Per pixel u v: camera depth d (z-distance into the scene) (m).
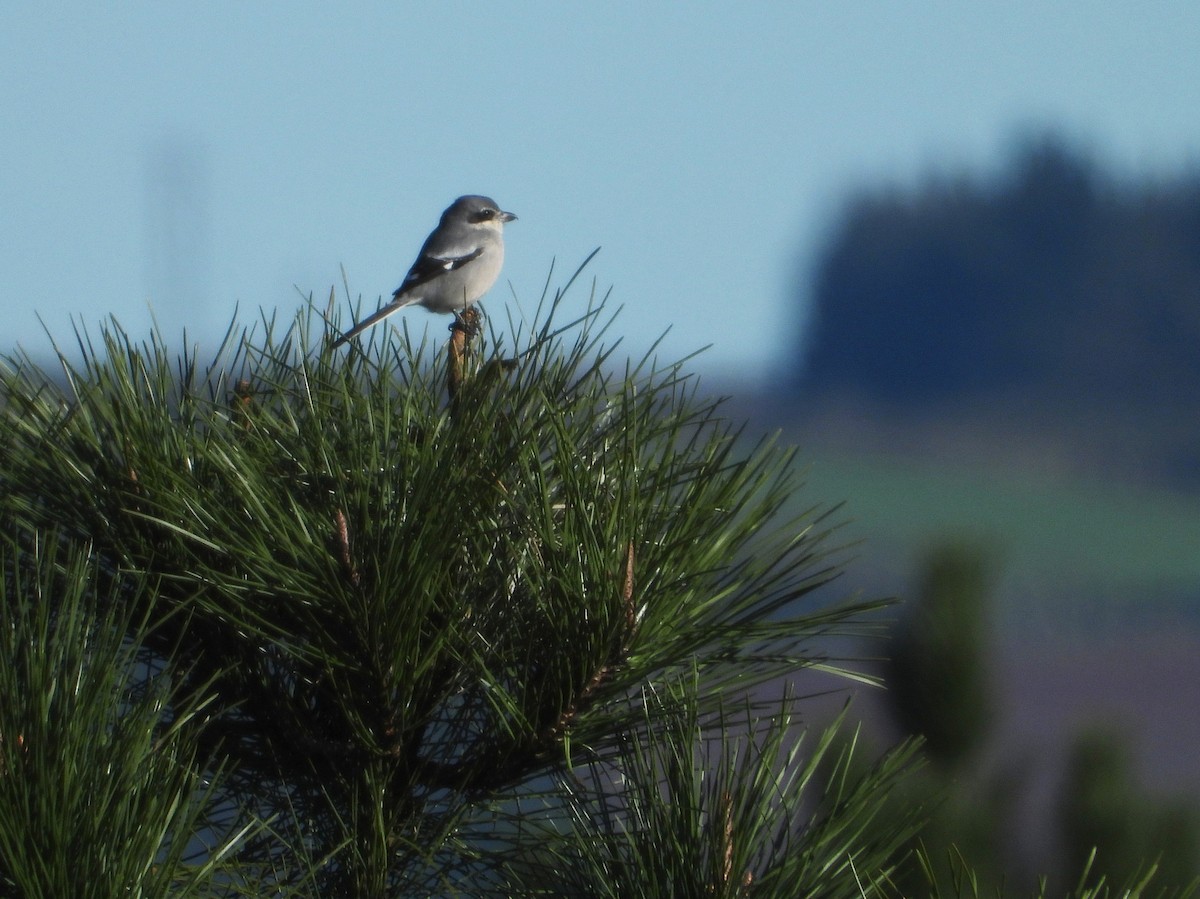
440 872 5.06
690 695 5.11
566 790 5.22
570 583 5.09
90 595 4.91
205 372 5.58
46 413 5.31
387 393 5.32
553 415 5.06
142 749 4.29
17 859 4.05
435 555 4.89
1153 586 69.62
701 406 5.48
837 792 5.09
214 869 4.55
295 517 5.06
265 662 5.17
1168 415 146.12
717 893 4.75
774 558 5.32
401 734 5.11
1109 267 169.25
